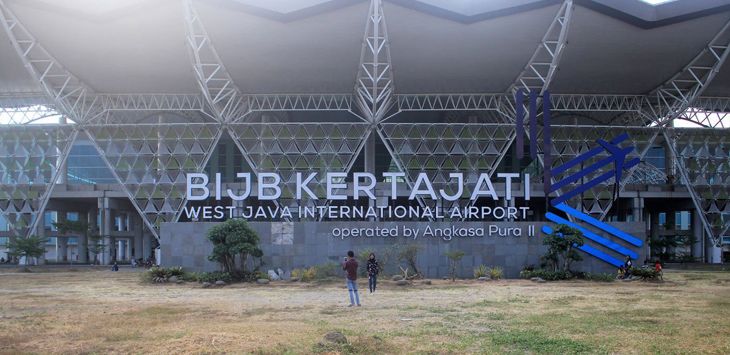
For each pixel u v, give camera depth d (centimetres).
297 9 4056
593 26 4312
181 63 4984
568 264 3238
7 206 5866
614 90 5669
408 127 5728
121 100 5894
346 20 4200
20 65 5306
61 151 5819
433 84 5453
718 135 5831
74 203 6869
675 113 5416
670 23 4294
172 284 3030
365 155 6266
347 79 5306
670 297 2252
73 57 4888
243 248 2958
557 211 5706
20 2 4078
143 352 1130
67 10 4122
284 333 1329
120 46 4638
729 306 1936
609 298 2208
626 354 1127
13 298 2358
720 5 4194
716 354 1129
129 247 8231
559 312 1766
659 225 7319
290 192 5694
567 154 5809
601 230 3416
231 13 4112
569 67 5034
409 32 4366
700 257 6456
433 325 1488
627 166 3834
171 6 4041
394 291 2512
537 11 4122
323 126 5684
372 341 1216
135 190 5756
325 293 2450
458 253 3177
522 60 4872
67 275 4184
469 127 5703
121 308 1939
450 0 4078
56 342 1267
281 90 5625
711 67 5034
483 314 1716
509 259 3388
